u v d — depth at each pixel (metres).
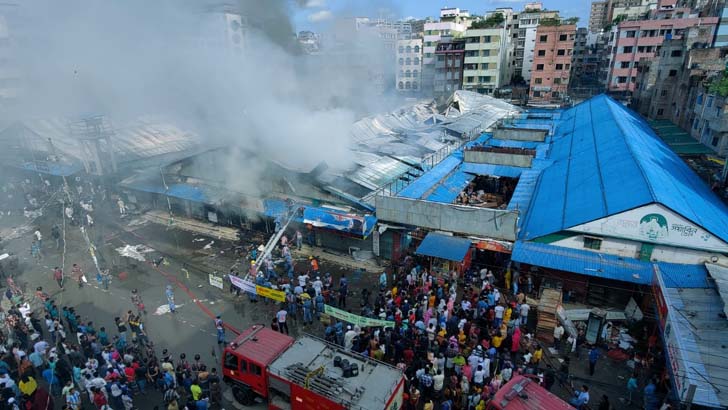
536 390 12.02
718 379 12.08
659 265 18.50
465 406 13.81
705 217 19.38
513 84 99.12
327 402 11.89
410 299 19.59
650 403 13.42
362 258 24.75
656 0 109.94
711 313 14.98
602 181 23.61
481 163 32.47
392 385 12.14
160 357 16.91
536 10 108.00
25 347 17.53
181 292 21.81
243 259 25.11
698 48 44.78
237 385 14.27
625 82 76.00
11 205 34.97
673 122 48.91
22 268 24.70
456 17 109.00
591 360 15.53
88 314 19.97
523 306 17.91
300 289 19.22
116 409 14.16
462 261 19.92
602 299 19.75
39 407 14.08
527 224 22.53
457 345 15.39
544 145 37.62
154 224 30.70
